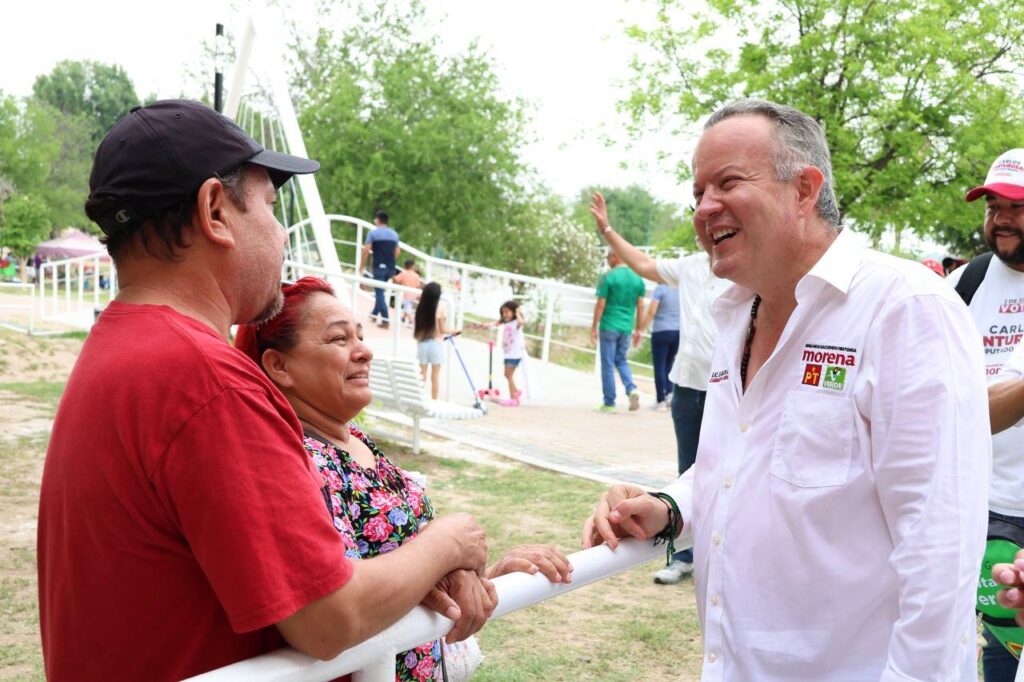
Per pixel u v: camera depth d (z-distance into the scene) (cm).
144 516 132
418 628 147
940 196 1586
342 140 2806
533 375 1243
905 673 166
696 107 1623
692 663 411
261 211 152
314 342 204
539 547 181
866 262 185
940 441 168
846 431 180
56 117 6172
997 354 335
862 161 1631
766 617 186
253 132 1407
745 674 187
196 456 128
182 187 142
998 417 253
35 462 784
